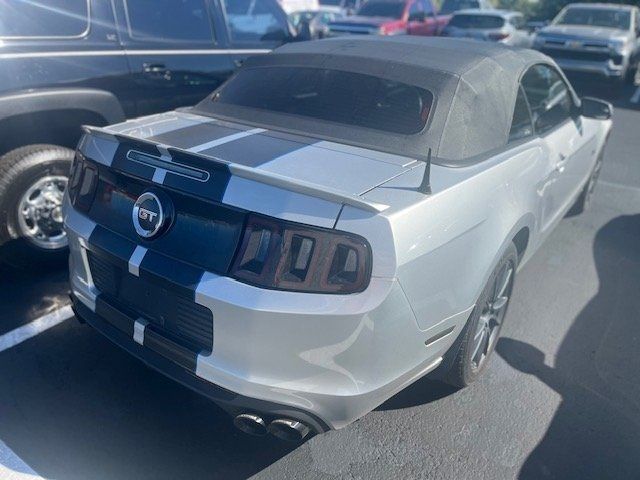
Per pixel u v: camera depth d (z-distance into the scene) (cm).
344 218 209
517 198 297
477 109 299
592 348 360
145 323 247
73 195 278
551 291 424
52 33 369
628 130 928
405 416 294
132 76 410
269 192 216
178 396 299
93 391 299
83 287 275
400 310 220
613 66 1110
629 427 297
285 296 210
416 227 222
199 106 338
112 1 398
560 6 2175
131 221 246
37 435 270
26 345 328
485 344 316
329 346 214
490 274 275
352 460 267
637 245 507
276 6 528
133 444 270
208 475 256
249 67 351
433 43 349
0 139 368
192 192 228
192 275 223
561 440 286
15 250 379
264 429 230
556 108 397
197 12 454
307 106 305
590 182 541
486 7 1900
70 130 406
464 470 266
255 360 219
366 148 274
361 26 1374
